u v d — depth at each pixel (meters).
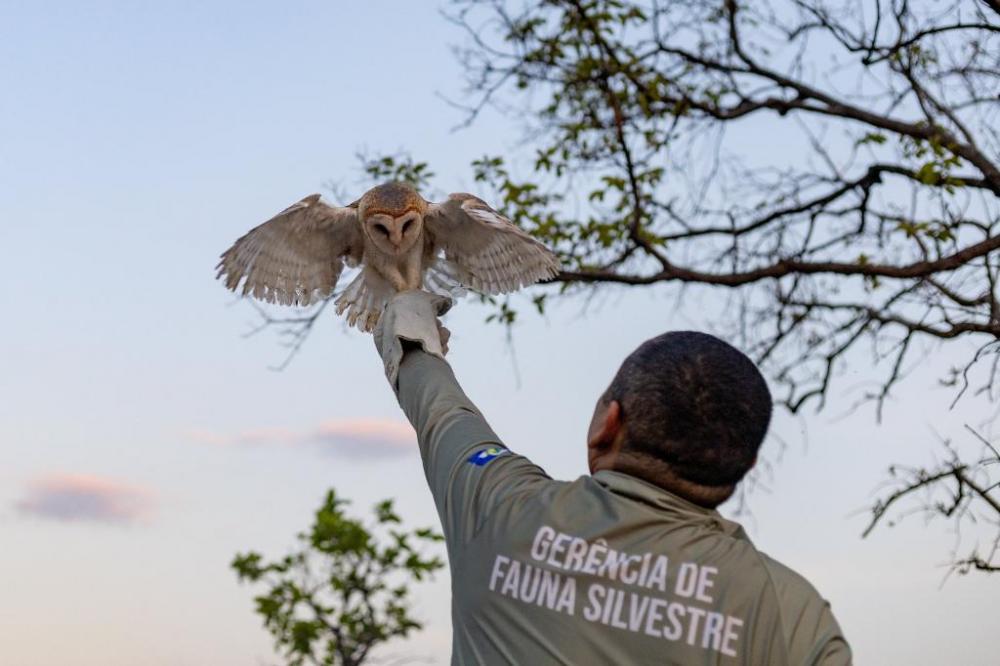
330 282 5.14
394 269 4.99
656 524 3.10
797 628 2.98
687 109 13.98
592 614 3.03
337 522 10.28
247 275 4.98
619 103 13.64
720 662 2.95
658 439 3.16
